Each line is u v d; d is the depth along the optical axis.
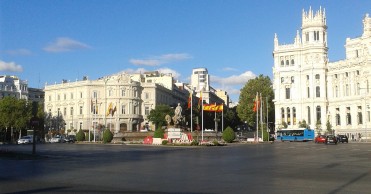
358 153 45.03
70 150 54.75
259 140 107.62
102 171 24.92
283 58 146.12
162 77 184.38
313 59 139.50
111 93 149.62
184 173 23.66
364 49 126.62
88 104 149.25
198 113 140.75
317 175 22.48
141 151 51.25
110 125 146.75
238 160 34.38
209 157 38.62
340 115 133.00
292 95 142.75
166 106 140.25
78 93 151.88
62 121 155.38
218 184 18.86
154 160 34.53
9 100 123.94
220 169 26.12
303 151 50.19
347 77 131.62
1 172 24.50
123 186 18.22
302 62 142.00
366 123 122.06
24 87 181.75
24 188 17.67
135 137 100.69
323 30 141.25
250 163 31.02
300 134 117.12
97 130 126.75
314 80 138.88
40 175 22.78
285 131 120.00
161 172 24.27
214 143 73.19
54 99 159.88
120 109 149.12
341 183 19.09
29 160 35.06
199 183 19.22
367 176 21.92
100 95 150.00
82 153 46.47
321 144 82.12
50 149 58.66
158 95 161.25
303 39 143.12
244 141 103.12
